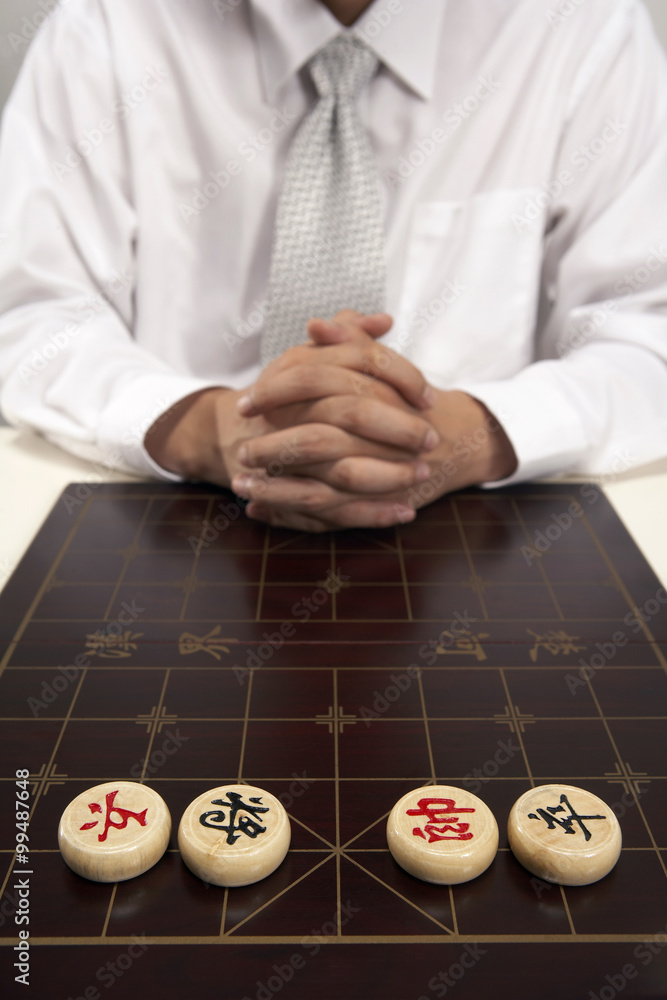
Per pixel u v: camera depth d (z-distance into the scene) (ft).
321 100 3.84
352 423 2.87
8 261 3.80
